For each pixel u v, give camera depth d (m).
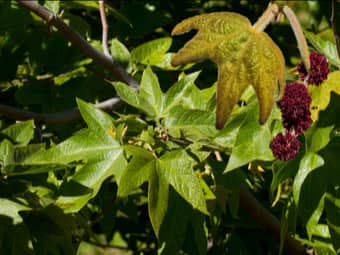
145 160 0.76
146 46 1.00
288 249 0.97
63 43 1.03
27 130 0.81
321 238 0.91
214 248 1.04
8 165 0.77
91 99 1.03
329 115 0.76
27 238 0.75
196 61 0.58
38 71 1.04
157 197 0.75
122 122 0.83
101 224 1.02
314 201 0.80
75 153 0.79
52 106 1.00
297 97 0.67
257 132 0.74
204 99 0.87
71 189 0.78
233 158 0.73
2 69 1.04
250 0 1.23
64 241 0.79
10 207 0.75
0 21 1.02
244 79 0.57
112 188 1.04
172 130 0.82
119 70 0.96
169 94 0.84
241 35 0.58
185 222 0.83
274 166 0.79
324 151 0.80
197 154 0.80
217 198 0.85
